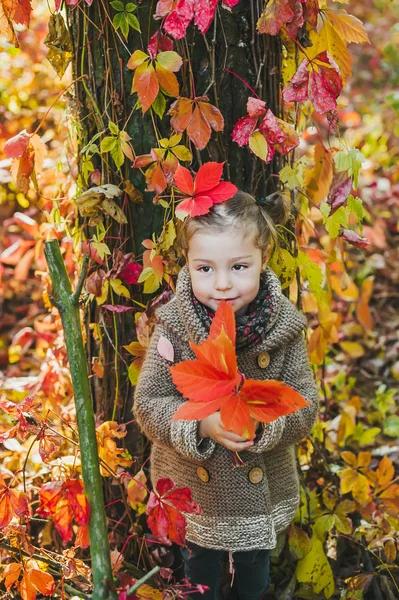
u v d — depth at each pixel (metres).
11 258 2.83
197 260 1.61
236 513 1.75
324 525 2.07
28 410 1.76
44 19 3.51
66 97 2.06
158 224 1.90
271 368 1.73
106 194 1.78
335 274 2.67
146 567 2.00
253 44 1.80
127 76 1.81
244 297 1.62
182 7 1.55
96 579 1.43
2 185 3.52
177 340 1.74
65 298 1.56
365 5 6.79
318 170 2.02
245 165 1.90
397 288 3.91
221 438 1.57
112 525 2.04
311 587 2.05
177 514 1.58
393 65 6.43
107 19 1.78
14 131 3.38
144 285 1.84
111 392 2.02
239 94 1.83
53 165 2.77
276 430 1.58
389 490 2.13
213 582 1.89
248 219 1.61
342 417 2.49
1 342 3.37
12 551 1.71
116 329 1.97
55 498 1.55
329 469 2.26
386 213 4.26
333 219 1.92
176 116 1.70
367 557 2.13
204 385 1.26
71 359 1.54
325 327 2.16
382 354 3.45
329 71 1.67
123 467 2.02
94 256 1.86
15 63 3.46
